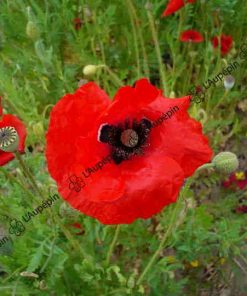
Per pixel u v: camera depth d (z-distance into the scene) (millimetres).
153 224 273
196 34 293
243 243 257
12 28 317
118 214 144
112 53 331
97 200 138
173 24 324
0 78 257
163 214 253
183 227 239
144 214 147
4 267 210
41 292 205
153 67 332
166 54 351
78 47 303
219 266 275
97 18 307
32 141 264
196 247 232
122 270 246
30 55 303
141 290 214
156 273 231
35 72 292
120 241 241
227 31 336
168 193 146
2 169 189
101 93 145
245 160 315
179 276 273
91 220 219
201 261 273
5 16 318
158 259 256
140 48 327
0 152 159
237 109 334
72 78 309
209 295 273
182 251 246
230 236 228
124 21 329
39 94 305
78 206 143
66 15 307
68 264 221
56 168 141
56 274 199
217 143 303
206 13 317
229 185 298
